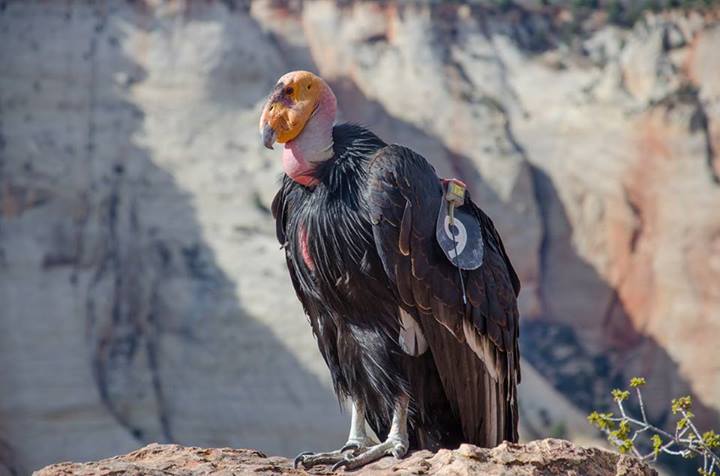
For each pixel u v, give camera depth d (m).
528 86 55.34
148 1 46.94
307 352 37.22
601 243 53.09
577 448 5.25
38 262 39.56
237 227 41.50
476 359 5.82
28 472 35.62
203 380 37.62
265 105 5.75
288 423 36.22
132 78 45.31
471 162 52.53
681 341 51.00
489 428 5.91
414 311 5.65
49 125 43.03
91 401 37.03
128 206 42.03
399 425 5.69
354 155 5.73
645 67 55.28
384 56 53.75
